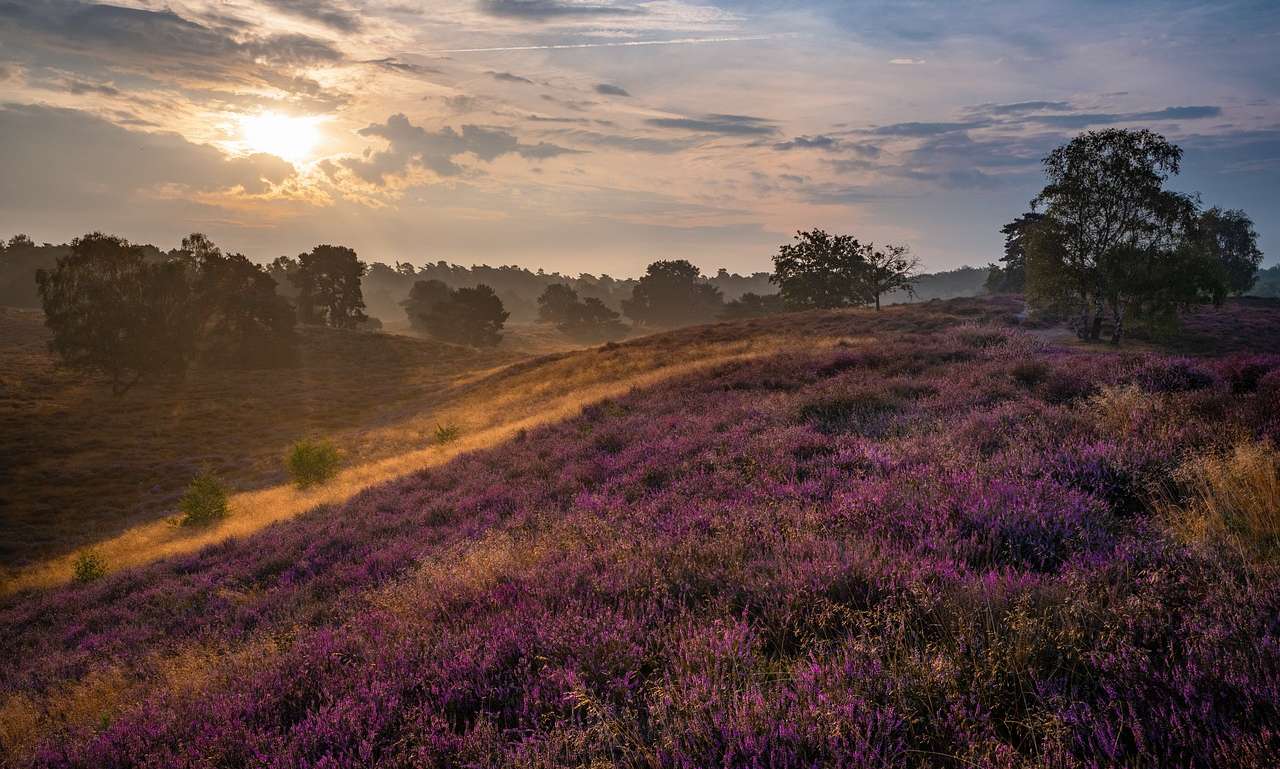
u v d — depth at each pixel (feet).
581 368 160.04
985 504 15.79
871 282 324.39
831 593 12.48
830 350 75.36
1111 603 10.40
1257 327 165.07
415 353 333.42
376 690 11.80
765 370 66.18
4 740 18.35
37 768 13.60
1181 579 10.71
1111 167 141.59
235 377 267.80
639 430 44.73
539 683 10.95
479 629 13.79
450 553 24.34
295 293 620.49
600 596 14.48
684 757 8.03
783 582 13.10
